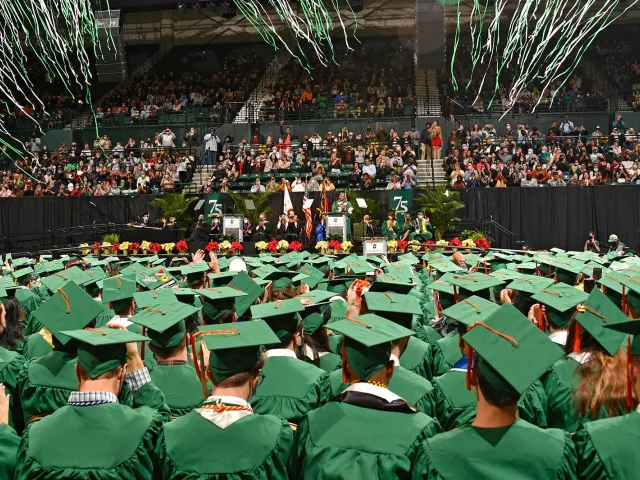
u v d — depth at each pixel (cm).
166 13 3953
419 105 3356
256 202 2414
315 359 513
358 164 2716
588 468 274
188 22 3947
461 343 420
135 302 596
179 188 2725
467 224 2411
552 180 2467
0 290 748
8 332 566
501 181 2473
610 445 273
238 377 316
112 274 904
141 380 374
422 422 307
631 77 3475
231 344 312
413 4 3709
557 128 2950
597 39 3619
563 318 493
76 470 298
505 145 2722
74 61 3859
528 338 279
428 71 3600
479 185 2481
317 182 2462
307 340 520
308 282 915
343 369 335
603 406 333
